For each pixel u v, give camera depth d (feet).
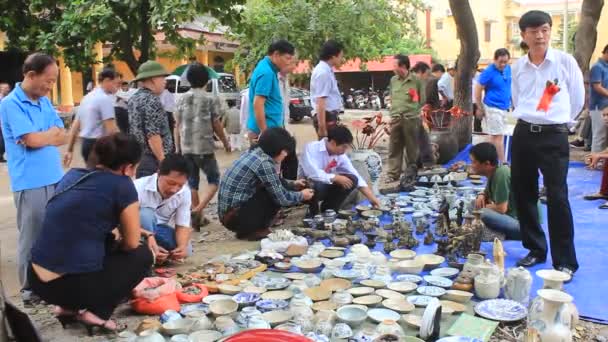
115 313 11.78
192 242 17.08
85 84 62.90
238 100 50.90
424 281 12.89
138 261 11.03
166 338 10.56
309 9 42.75
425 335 9.99
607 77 24.47
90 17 26.35
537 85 12.61
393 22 46.68
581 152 29.96
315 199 18.19
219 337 10.19
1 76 23.61
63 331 11.09
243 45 46.29
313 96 20.12
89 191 10.44
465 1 28.07
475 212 14.37
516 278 11.55
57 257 10.33
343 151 17.88
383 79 88.33
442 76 34.53
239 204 16.47
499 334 10.48
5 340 7.82
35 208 12.22
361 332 10.13
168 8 22.93
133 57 29.04
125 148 10.63
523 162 13.11
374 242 15.49
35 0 28.07
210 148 18.35
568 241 12.91
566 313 9.37
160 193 13.56
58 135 12.39
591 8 32.19
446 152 27.22
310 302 11.50
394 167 25.02
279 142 16.14
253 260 14.24
